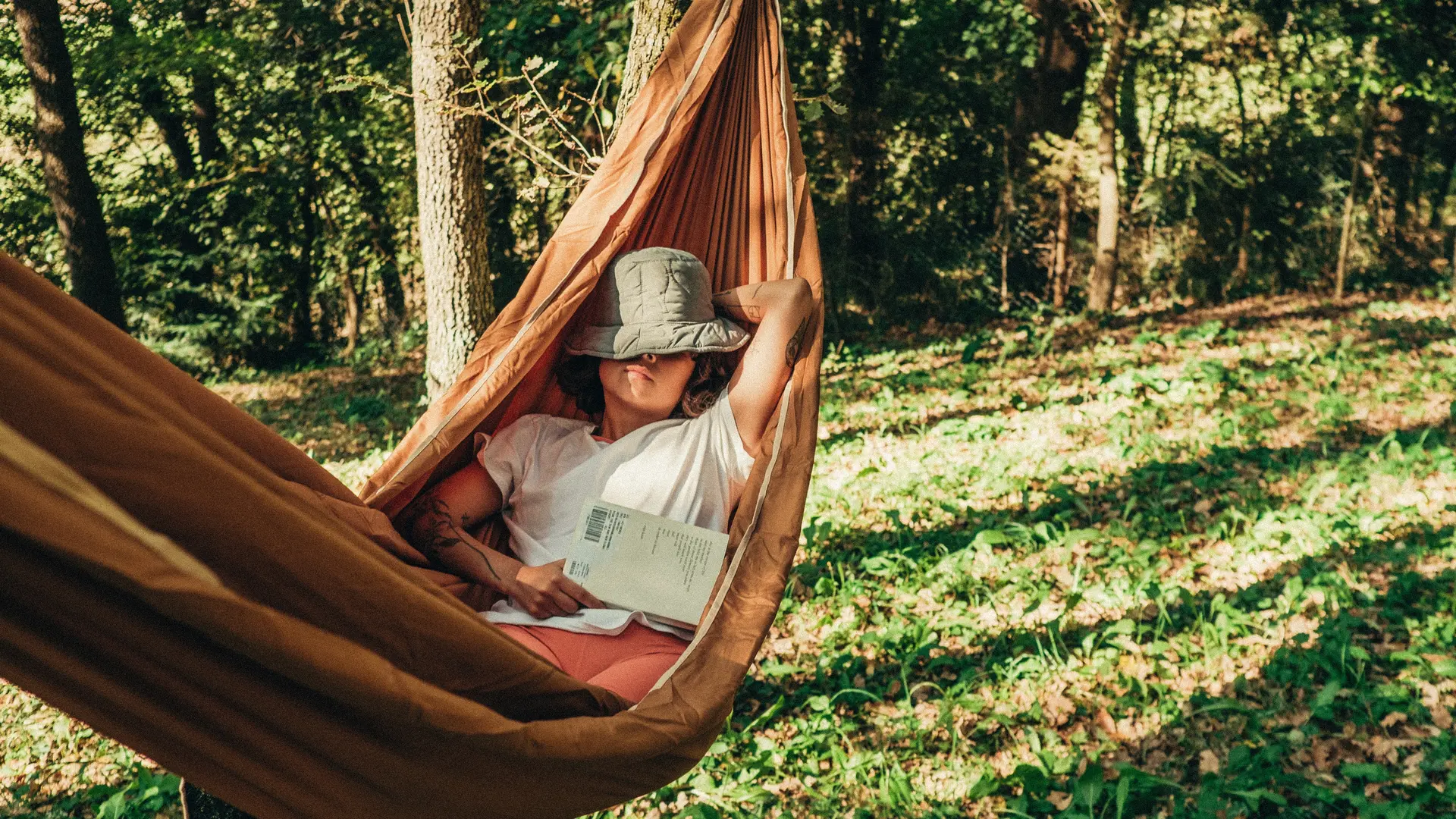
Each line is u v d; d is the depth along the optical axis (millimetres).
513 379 3490
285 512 2062
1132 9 16156
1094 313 15852
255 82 18328
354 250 19797
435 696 2205
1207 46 17172
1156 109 21438
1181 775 4891
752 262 4211
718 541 3273
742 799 4902
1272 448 8797
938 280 17078
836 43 16500
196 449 1956
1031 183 17266
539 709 2627
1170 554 6957
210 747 2137
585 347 3627
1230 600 6277
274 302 18609
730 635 3115
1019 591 6570
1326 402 9625
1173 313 15961
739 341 3645
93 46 16719
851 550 7414
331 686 2033
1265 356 12273
